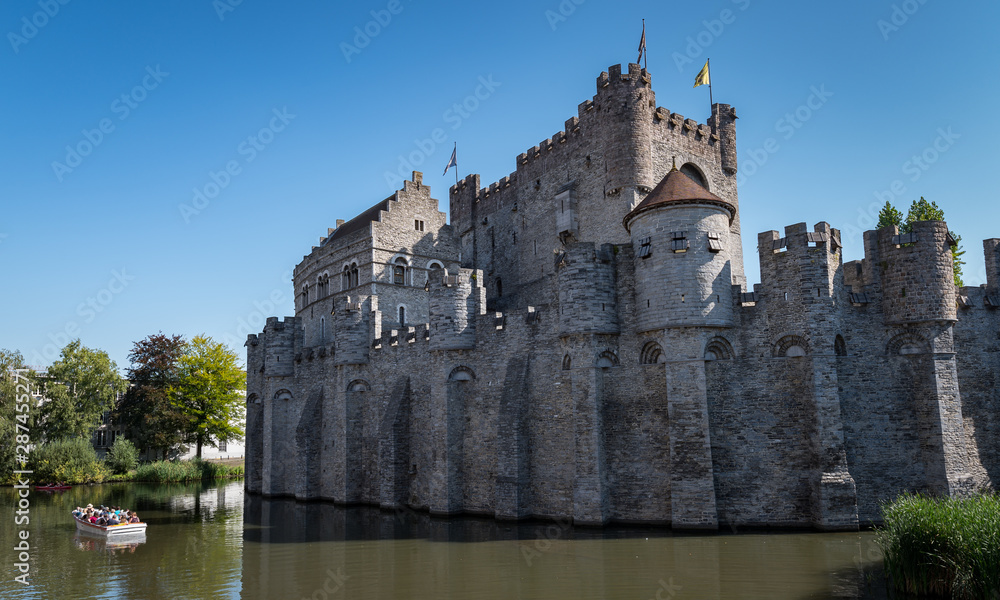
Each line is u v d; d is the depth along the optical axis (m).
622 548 33.28
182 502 60.75
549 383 42.50
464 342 46.75
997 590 22.69
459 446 46.72
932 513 25.67
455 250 72.69
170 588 29.62
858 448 36.75
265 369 65.25
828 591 25.72
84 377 81.50
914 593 25.12
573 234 58.19
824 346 36.31
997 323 39.19
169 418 83.06
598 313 40.19
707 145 60.56
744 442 37.31
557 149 62.19
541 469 42.19
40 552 38.00
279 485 63.12
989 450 37.84
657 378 39.28
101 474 78.94
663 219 39.00
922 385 36.91
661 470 38.53
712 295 37.97
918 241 37.34
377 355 54.88
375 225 66.25
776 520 36.31
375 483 53.59
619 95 54.97
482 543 36.31
